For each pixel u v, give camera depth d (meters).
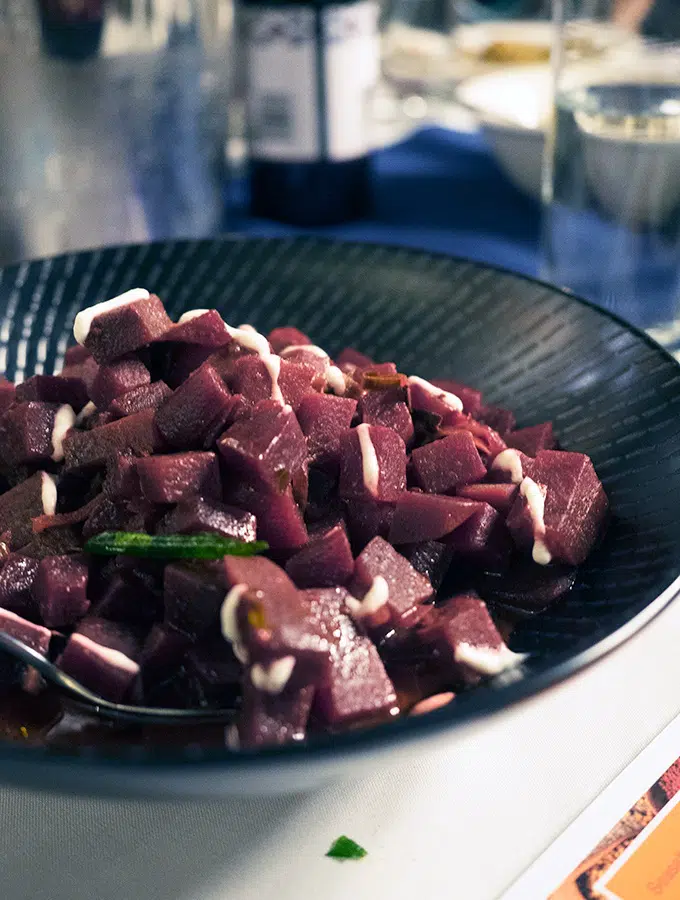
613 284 0.69
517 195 0.86
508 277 0.60
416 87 1.01
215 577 0.45
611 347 0.55
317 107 0.78
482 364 0.59
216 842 0.44
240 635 0.43
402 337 0.61
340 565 0.47
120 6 0.66
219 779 0.38
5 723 0.45
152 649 0.45
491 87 0.82
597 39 0.65
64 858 0.44
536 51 0.97
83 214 0.71
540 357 0.57
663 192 0.66
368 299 0.62
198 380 0.48
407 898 0.42
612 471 0.51
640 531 0.48
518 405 0.57
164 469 0.47
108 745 0.44
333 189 0.81
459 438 0.51
